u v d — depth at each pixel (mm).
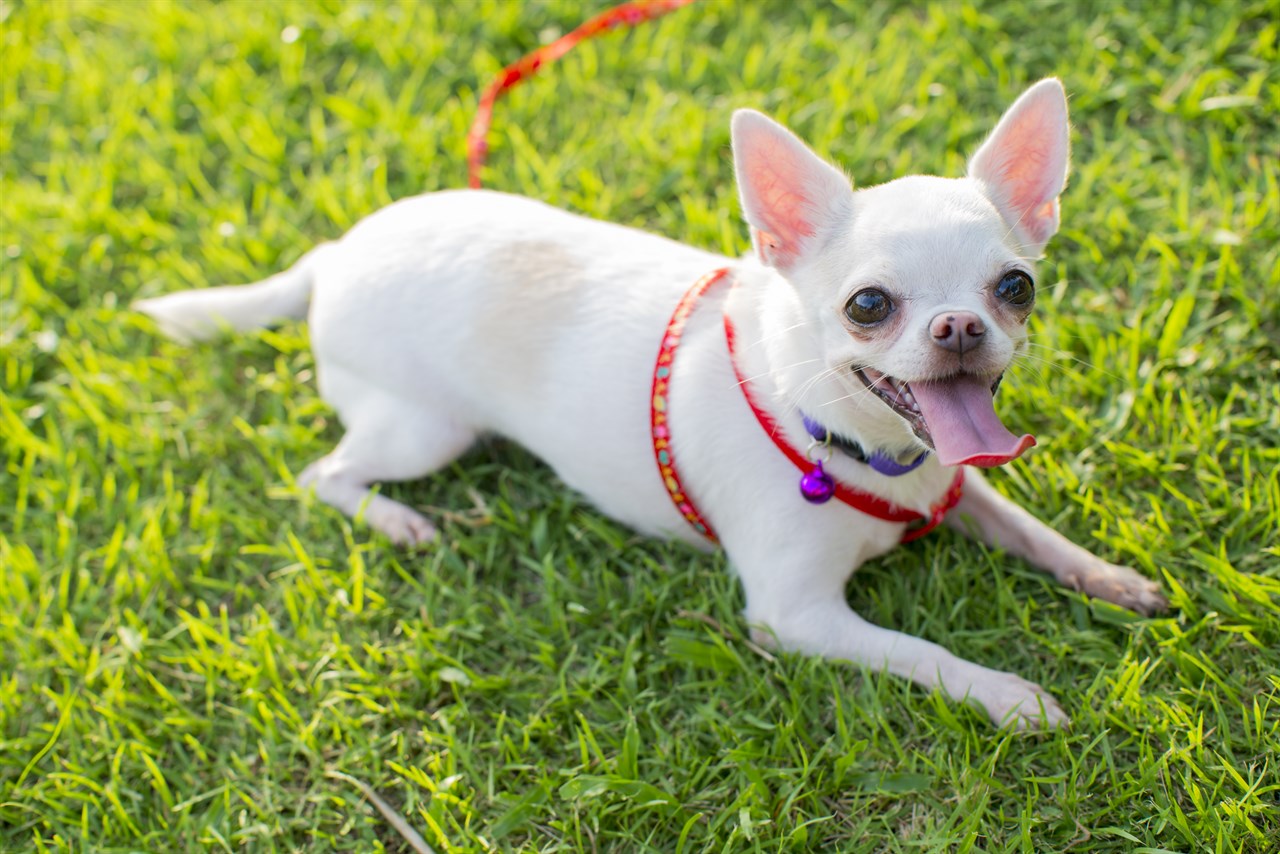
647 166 1022
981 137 995
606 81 1084
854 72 1037
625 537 881
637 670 833
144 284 1032
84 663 858
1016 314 713
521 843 783
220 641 857
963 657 810
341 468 909
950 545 847
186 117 1120
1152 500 830
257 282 1016
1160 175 954
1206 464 842
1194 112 972
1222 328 890
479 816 792
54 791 815
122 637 863
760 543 801
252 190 1072
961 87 1026
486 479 925
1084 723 771
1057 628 807
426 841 787
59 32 1177
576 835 772
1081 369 891
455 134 1062
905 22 1072
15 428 952
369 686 839
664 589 845
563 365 827
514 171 1042
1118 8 1028
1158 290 904
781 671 805
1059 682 796
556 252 839
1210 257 918
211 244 1034
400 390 878
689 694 820
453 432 888
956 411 702
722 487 803
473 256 848
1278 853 725
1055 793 753
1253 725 759
